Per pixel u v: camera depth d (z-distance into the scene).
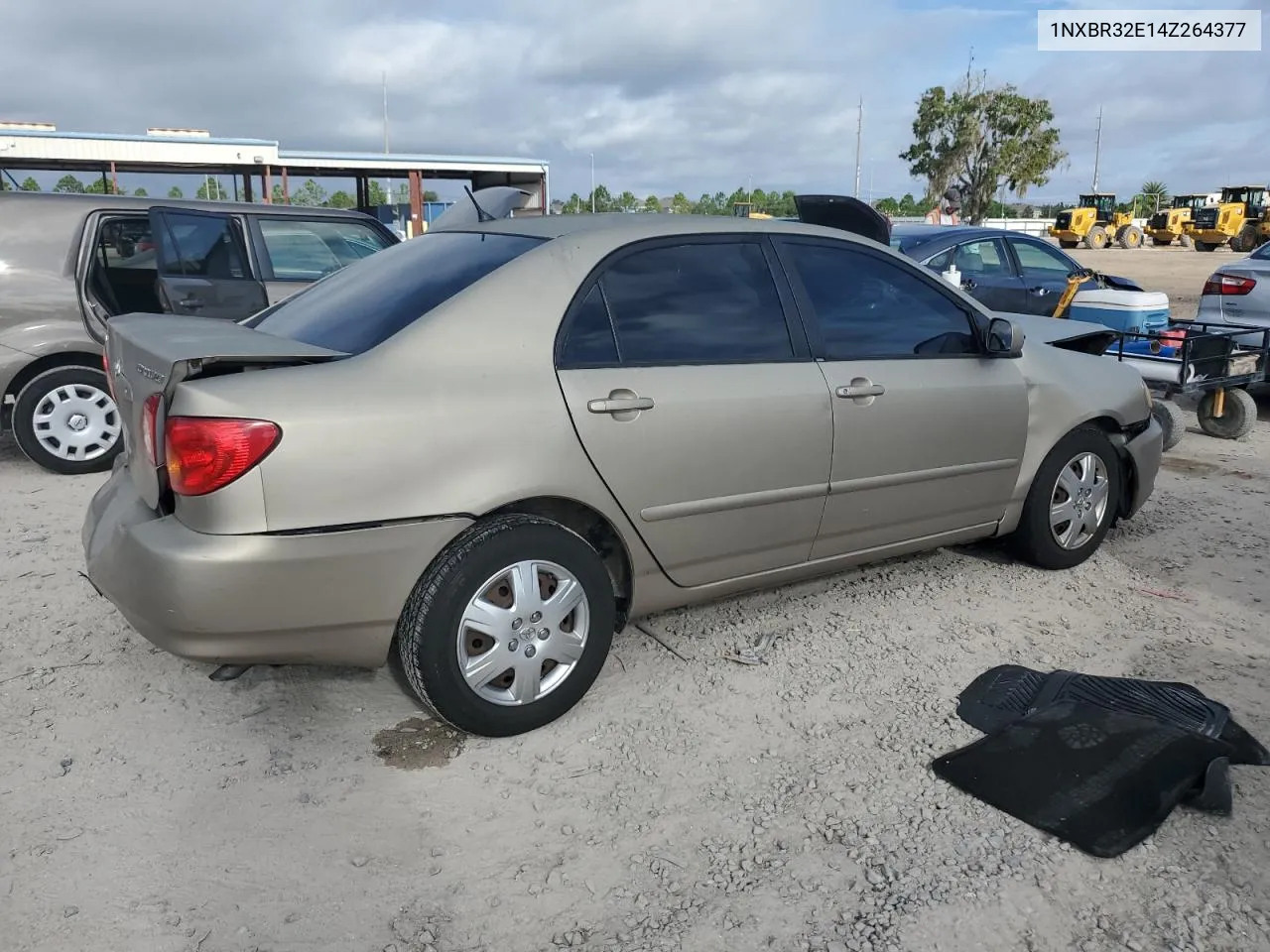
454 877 2.61
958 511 4.31
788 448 3.66
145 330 3.26
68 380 6.32
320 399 2.83
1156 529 5.46
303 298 3.93
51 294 6.17
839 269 3.99
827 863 2.66
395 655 3.72
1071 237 44.66
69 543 4.99
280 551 2.79
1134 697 3.44
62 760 3.09
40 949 2.32
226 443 2.72
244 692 3.53
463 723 3.13
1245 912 2.47
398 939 2.39
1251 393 9.92
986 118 39.59
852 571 4.73
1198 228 41.38
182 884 2.55
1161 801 2.84
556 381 3.19
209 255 6.44
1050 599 4.43
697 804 2.92
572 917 2.47
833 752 3.18
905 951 2.36
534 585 3.16
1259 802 2.90
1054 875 2.60
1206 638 4.04
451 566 3.02
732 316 3.65
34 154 18.30
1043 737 3.16
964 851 2.70
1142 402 4.93
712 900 2.53
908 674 3.70
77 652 3.80
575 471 3.20
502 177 22.19
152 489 2.98
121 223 6.54
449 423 2.98
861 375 3.87
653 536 3.45
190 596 2.76
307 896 2.53
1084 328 5.38
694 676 3.67
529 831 2.80
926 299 4.21
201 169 19.75
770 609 4.29
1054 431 4.51
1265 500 6.08
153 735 3.25
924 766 3.10
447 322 3.11
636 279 3.47
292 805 2.89
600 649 3.35
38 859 2.63
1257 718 3.38
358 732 3.29
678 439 3.39
